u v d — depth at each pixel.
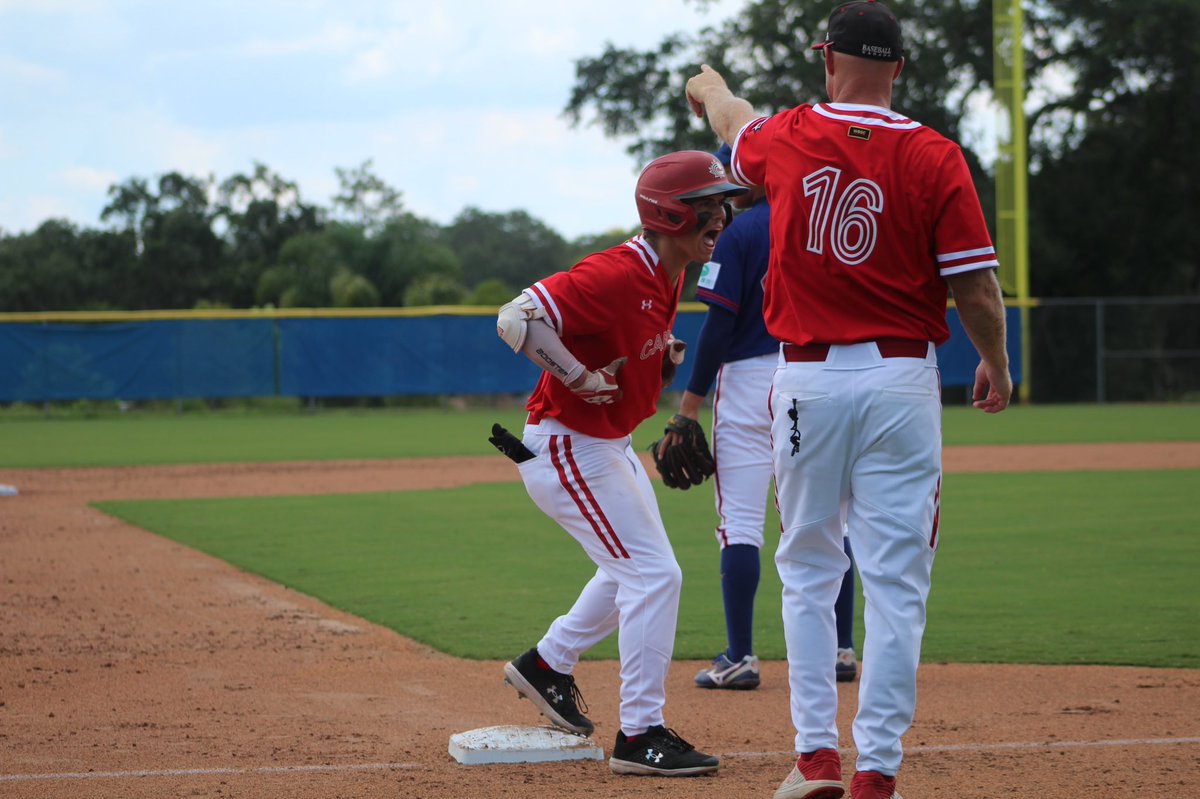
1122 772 11.05
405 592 21.53
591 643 12.27
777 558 10.17
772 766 11.59
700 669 16.25
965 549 25.83
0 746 12.14
